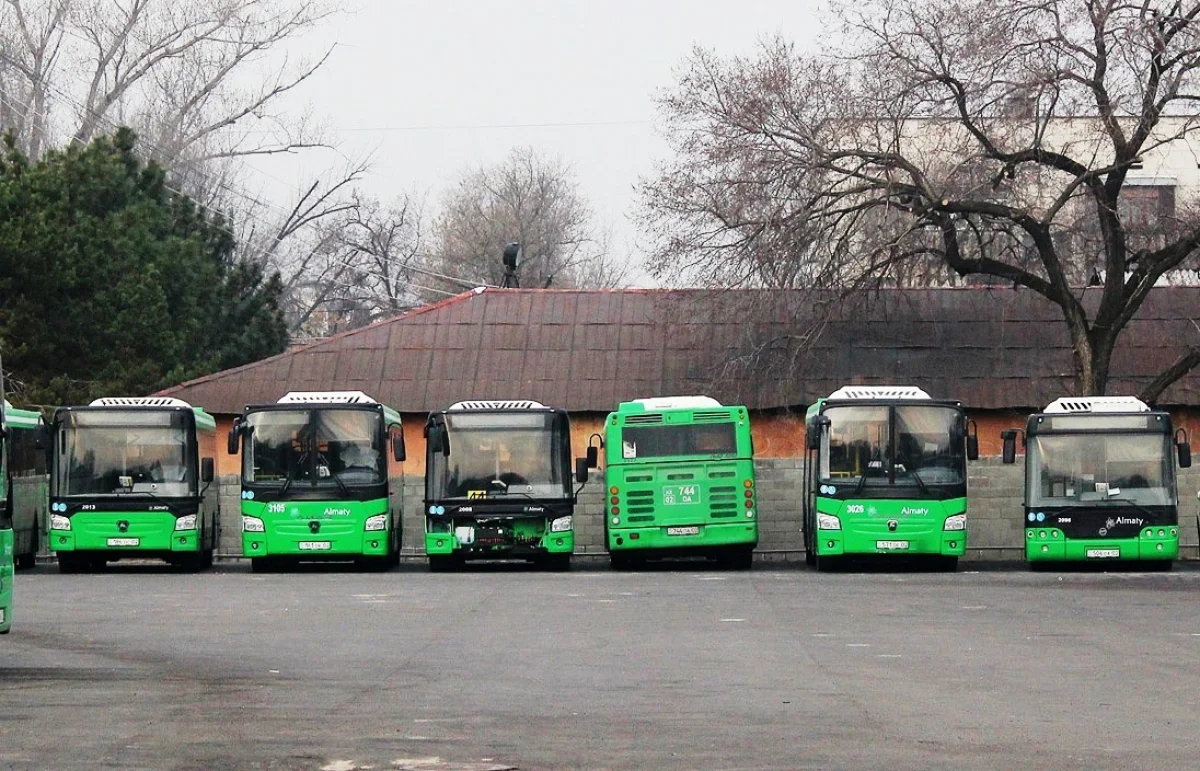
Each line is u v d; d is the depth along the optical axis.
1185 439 33.25
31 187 46.00
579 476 34.41
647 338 48.38
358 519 34.03
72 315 45.19
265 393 46.56
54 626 20.83
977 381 45.94
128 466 34.12
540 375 47.28
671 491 34.19
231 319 54.88
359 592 27.44
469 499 33.97
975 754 10.75
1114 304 42.66
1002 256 46.34
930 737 11.50
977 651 17.53
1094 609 23.25
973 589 27.62
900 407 33.28
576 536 41.44
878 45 40.59
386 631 20.08
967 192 41.03
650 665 16.23
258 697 13.71
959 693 13.99
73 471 34.00
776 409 45.75
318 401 34.59
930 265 44.59
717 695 13.87
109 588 28.73
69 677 15.21
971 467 40.31
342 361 47.94
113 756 10.61
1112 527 33.00
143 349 46.91
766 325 46.81
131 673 15.55
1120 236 42.22
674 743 11.23
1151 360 46.72
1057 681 14.86
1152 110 38.44
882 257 43.50
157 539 33.91
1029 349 46.97
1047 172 42.62
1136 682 14.78
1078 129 42.53
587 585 29.08
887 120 41.53
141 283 46.44
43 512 38.84
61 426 34.12
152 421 34.38
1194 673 15.48
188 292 50.91
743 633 19.69
